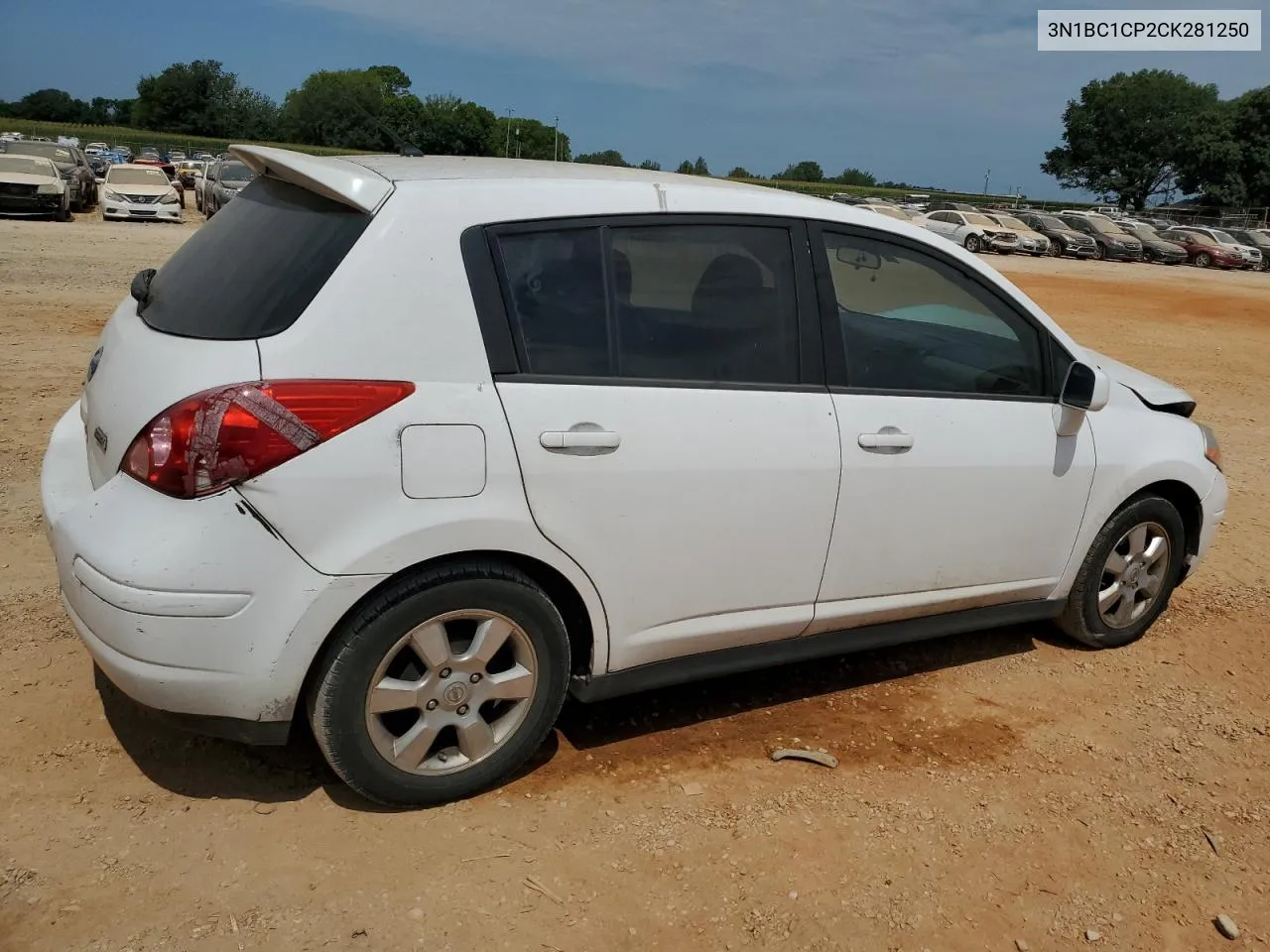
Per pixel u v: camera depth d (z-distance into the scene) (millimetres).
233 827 2771
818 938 2578
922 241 3592
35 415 6449
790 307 3273
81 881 2525
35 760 2977
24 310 10219
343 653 2643
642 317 3018
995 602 3957
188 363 2555
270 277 2678
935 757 3465
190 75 110875
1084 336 16344
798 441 3211
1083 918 2742
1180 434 4328
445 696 2834
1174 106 84375
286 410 2492
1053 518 3926
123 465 2609
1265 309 22938
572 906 2604
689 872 2771
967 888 2818
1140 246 39469
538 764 3205
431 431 2635
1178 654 4422
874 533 3449
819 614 3449
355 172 2828
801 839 2949
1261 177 76625
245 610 2510
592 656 3080
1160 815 3223
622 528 2957
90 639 2582
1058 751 3564
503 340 2773
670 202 3109
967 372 3688
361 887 2596
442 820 2883
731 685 3852
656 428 2963
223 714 2598
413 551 2633
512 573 2826
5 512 4805
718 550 3150
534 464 2773
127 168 24891
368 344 2604
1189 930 2730
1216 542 5965
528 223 2863
